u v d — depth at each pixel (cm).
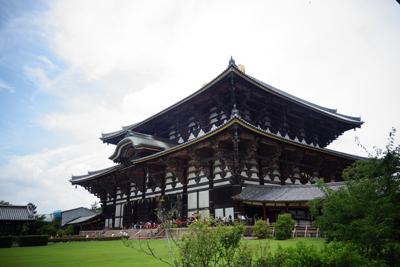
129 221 4722
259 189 3053
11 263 1545
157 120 4597
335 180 4266
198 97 3791
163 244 2427
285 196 2703
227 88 3450
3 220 4100
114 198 5322
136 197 4681
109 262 1507
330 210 1149
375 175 1165
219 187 3253
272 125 3962
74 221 7812
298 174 3828
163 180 4141
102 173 5062
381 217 988
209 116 3962
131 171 4400
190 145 3312
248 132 2972
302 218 3136
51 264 1491
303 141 4266
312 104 5153
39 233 7350
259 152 3459
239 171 3031
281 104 3819
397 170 1113
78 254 1956
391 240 946
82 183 5956
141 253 1877
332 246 829
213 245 802
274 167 3512
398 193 1046
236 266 818
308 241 2045
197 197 3522
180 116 4325
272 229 2586
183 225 3434
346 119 4591
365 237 937
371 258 888
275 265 813
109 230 4816
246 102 3672
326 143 4681
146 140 4144
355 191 1105
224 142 3158
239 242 862
